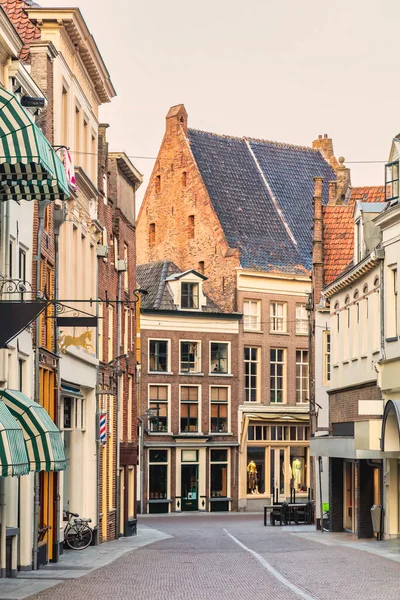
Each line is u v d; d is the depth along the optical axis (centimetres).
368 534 7631
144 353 13488
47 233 5881
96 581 4628
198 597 3922
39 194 4381
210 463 13800
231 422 14012
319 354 10556
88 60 7131
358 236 8350
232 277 14362
